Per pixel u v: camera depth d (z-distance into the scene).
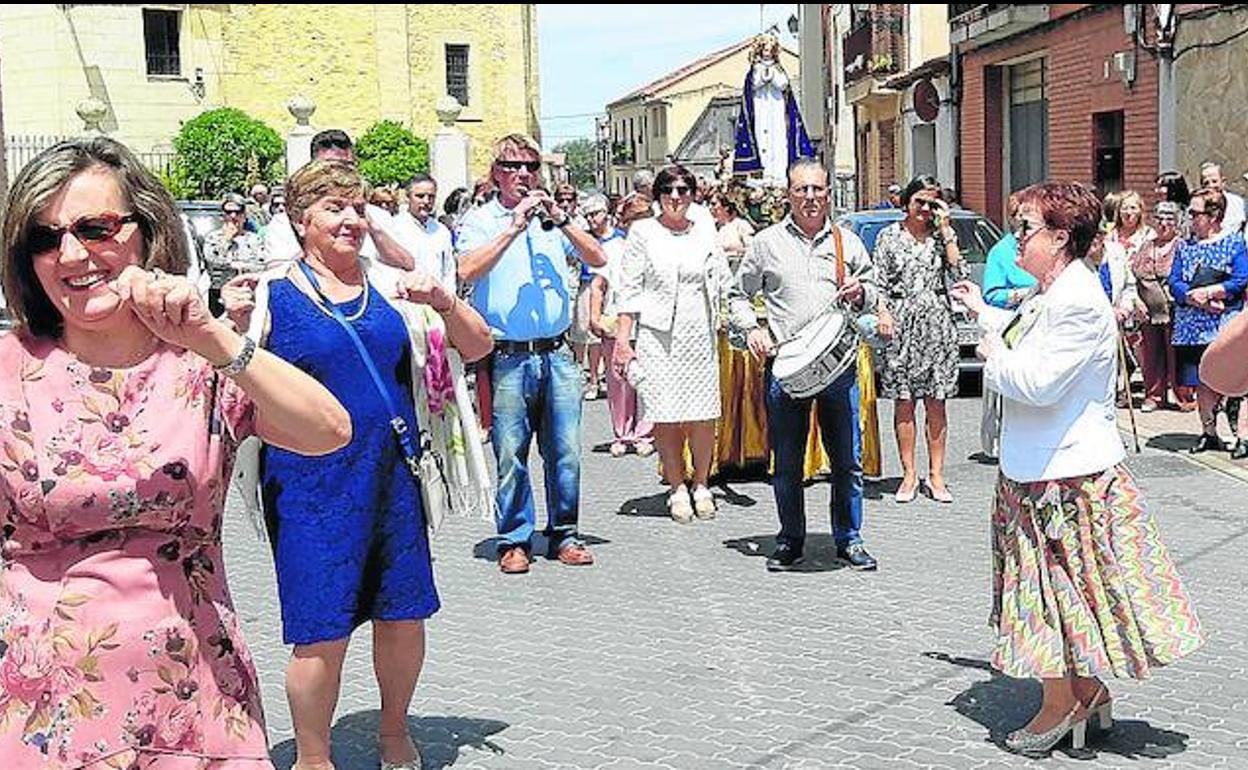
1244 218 11.62
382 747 5.25
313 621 4.75
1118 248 12.73
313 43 42.19
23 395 3.11
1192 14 16.62
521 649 6.72
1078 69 20.69
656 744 5.48
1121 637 5.07
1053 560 5.12
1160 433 12.19
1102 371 5.06
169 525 3.12
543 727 5.69
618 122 89.62
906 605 7.33
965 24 24.45
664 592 7.69
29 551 3.10
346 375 4.79
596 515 9.76
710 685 6.16
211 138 34.53
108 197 3.05
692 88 79.50
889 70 32.41
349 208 4.84
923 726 5.63
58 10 37.66
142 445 3.10
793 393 7.76
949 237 9.75
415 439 4.98
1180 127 17.11
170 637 3.10
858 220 15.79
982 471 10.98
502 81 45.25
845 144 42.81
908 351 9.74
